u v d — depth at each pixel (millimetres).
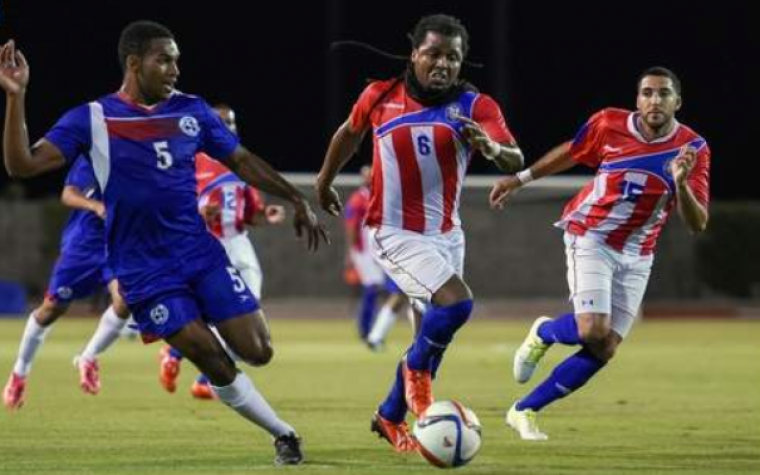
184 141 31641
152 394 51875
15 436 39188
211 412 45500
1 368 63531
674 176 35000
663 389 54094
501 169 33312
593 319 37375
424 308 36031
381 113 34094
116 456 35000
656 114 36844
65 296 45406
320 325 103688
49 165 30781
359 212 79375
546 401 38625
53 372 61531
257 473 31797
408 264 33906
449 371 62844
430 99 33750
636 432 40344
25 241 122000
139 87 31609
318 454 35250
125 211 31266
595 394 52062
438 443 30953
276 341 85562
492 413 45688
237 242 49594
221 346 31781
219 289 31516
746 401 49469
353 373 61938
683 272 121312
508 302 114688
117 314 46500
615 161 37562
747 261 121625
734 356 72938
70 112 31281
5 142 29719
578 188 113312
